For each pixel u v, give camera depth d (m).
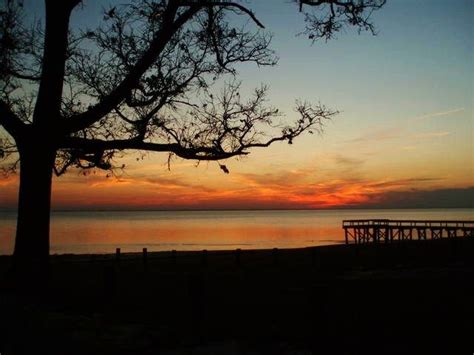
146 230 148.38
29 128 18.06
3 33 18.33
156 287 16.39
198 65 20.30
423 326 9.86
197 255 25.95
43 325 11.55
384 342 9.05
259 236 114.62
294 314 12.15
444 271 19.12
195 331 10.22
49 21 18.08
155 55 18.39
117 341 10.22
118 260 22.78
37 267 17.20
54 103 18.06
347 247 32.12
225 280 18.20
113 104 18.36
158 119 20.25
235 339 10.17
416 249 29.95
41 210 17.89
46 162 18.08
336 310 10.63
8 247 72.75
